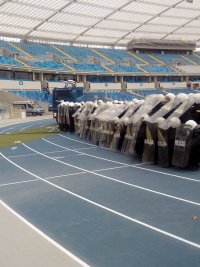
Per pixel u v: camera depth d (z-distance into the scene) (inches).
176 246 179.9
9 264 166.2
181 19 2177.7
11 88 1847.9
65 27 2082.9
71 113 780.0
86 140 647.8
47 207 260.5
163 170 367.9
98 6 1806.1
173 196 272.8
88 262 166.1
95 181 335.3
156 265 159.8
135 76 2460.6
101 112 584.4
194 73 2581.2
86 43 2529.5
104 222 221.9
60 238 198.5
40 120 1363.2
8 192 309.7
